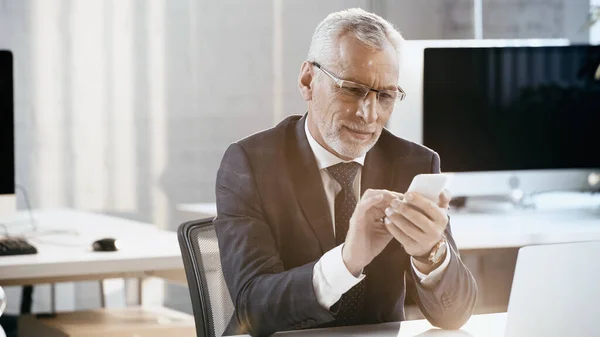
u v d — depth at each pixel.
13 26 4.40
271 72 4.82
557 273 1.30
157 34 4.64
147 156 4.65
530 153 3.36
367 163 1.83
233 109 4.77
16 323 2.82
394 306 1.76
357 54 1.67
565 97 3.38
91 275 2.72
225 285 1.76
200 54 4.71
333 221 1.80
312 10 4.86
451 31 4.96
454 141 3.29
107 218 3.52
